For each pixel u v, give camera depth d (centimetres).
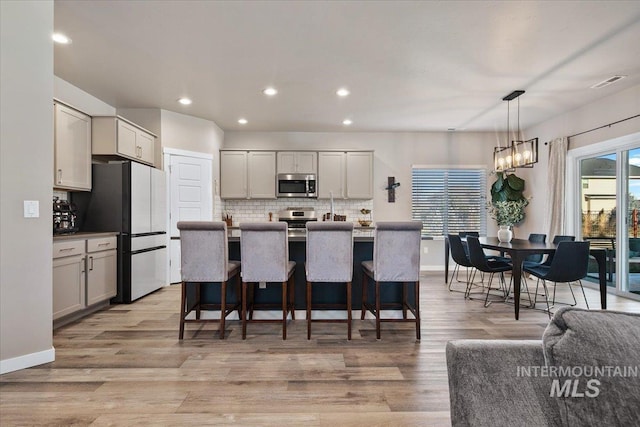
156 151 495
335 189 607
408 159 643
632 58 335
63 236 309
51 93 239
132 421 173
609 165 454
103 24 276
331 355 254
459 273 608
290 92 429
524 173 616
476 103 471
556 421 86
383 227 279
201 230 281
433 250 642
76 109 368
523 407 88
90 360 244
